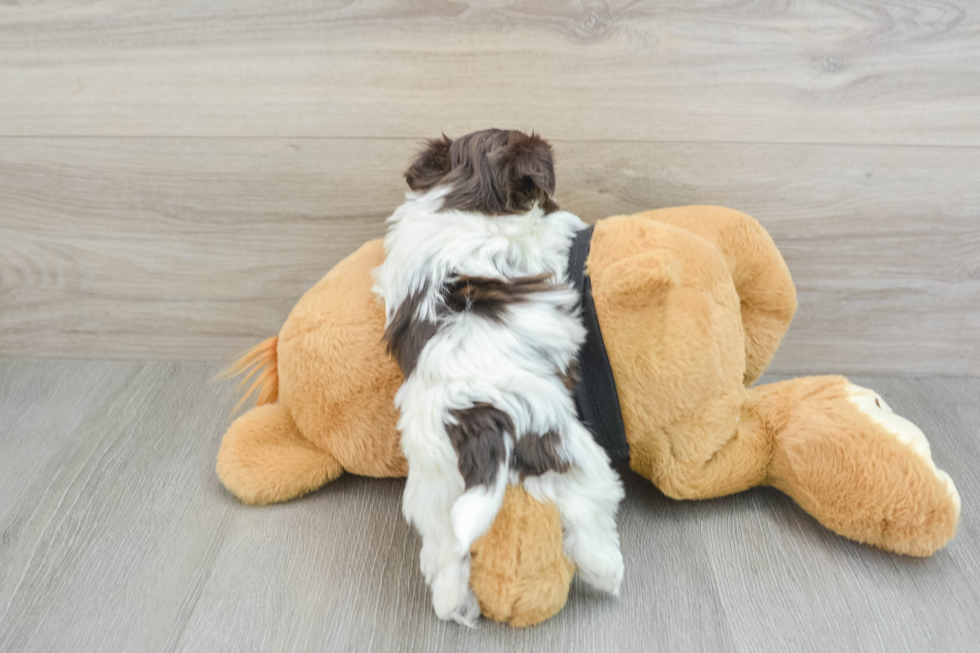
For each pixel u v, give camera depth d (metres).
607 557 0.76
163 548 0.91
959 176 1.09
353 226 1.19
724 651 0.75
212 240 1.21
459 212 0.80
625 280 0.77
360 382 0.91
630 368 0.81
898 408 1.15
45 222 1.22
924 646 0.75
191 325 1.29
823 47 1.02
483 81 1.07
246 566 0.88
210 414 1.18
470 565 0.75
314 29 1.05
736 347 0.88
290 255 1.22
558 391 0.74
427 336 0.75
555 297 0.77
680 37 1.02
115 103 1.12
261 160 1.14
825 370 1.25
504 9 1.02
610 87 1.06
